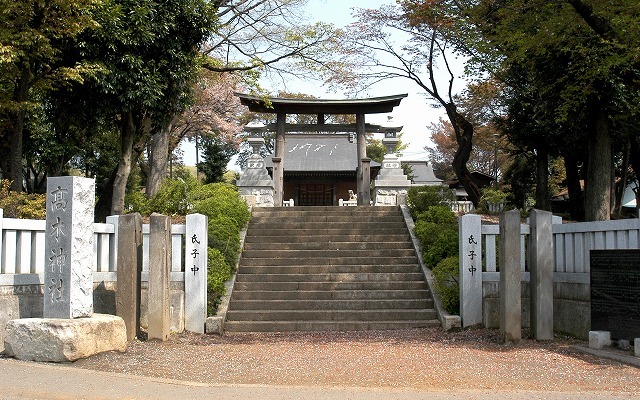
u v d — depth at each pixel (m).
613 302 8.82
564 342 9.92
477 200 23.70
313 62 21.69
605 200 16.00
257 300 12.98
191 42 17.38
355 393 6.63
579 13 12.16
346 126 22.64
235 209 16.05
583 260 10.17
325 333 11.58
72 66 15.64
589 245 10.01
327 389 6.82
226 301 12.59
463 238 11.63
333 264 14.62
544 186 22.97
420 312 12.45
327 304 12.83
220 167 45.66
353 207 18.19
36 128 21.38
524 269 11.54
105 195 22.28
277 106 22.05
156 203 16.77
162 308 10.18
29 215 12.71
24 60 14.02
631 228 8.99
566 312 10.56
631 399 6.35
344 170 34.81
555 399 6.35
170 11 16.39
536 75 16.48
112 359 8.34
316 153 36.31
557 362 8.32
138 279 10.19
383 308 12.80
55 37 14.01
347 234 16.34
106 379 7.18
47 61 15.36
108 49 15.62
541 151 22.81
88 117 17.05
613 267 8.82
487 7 14.62
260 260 14.66
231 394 6.54
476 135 32.44
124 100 16.02
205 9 17.11
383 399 6.35
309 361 8.51
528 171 31.59
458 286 12.17
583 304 10.04
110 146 28.66
